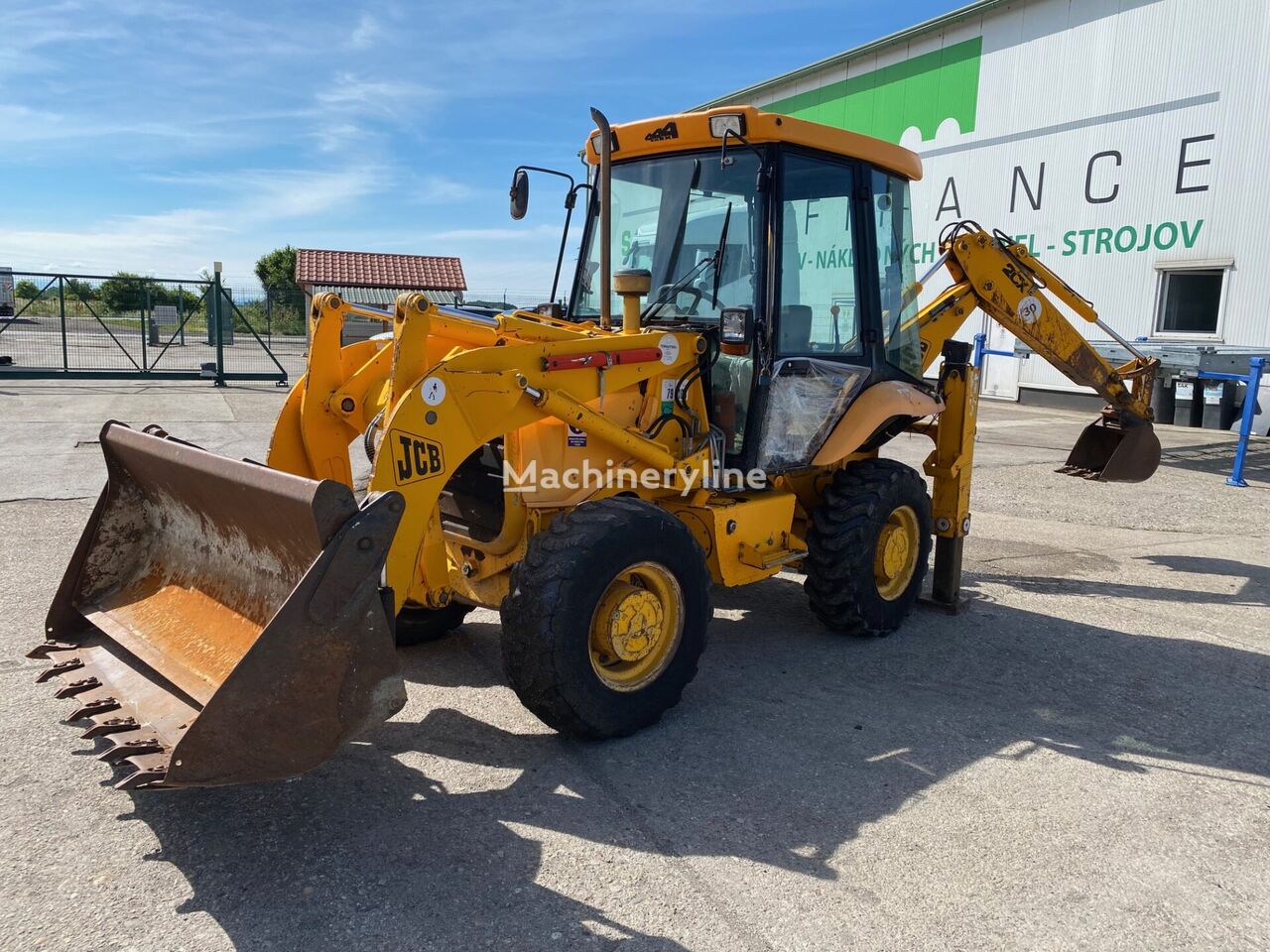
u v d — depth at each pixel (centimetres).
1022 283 598
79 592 353
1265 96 1285
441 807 308
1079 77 1540
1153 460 698
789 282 427
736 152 421
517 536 383
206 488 312
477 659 448
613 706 348
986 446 1194
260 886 263
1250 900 267
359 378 415
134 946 236
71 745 344
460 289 2594
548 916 252
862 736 371
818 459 451
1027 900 264
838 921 252
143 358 1806
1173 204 1419
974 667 453
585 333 386
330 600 257
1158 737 377
